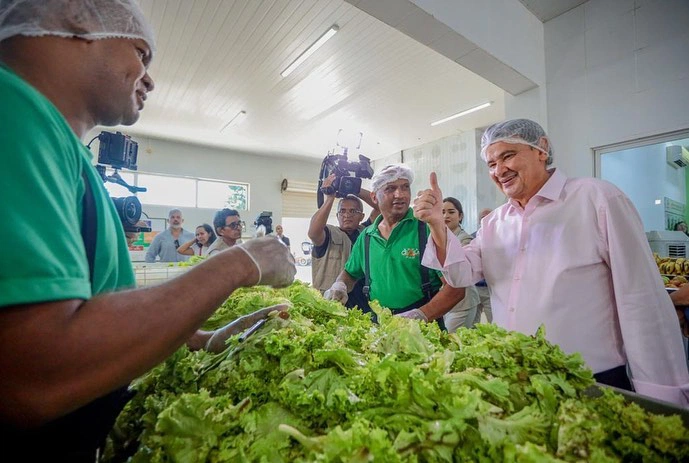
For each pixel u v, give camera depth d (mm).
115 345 408
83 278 444
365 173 2584
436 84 4621
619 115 2785
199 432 538
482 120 5953
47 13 530
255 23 3318
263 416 585
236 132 6508
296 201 8766
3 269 366
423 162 7363
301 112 5547
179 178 7309
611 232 1175
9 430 439
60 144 476
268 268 619
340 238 2564
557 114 3168
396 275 1785
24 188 399
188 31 3439
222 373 713
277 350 716
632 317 1104
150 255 4562
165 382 745
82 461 590
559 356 720
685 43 2465
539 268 1323
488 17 2717
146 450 546
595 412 588
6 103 421
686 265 2447
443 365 658
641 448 512
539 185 1398
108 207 657
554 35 3199
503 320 1467
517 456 471
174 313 465
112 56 594
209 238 4441
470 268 1507
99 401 616
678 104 2494
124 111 665
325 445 472
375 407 563
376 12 2318
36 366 377
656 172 3395
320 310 1092
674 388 1017
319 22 3318
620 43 2779
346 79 4457
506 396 619
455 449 498
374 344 809
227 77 4379
